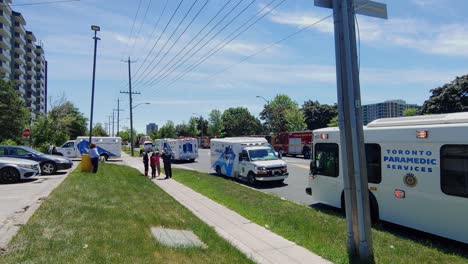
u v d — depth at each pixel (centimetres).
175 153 4009
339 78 682
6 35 8038
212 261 621
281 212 1115
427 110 4975
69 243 604
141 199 1227
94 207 951
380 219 977
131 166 3166
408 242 796
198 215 1098
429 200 844
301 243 782
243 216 1084
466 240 766
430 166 844
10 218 777
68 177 1702
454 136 794
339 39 683
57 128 4819
